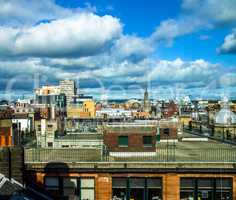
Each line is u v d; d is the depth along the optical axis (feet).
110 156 126.21
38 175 110.93
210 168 110.11
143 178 111.34
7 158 75.05
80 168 111.04
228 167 110.32
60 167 111.24
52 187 111.55
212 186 110.83
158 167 110.63
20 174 77.00
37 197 74.69
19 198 66.95
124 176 111.14
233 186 110.32
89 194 112.06
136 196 111.45
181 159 118.21
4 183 70.33
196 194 110.73
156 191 111.55
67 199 90.17
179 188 110.63
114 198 111.65
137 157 123.75
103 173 111.24
